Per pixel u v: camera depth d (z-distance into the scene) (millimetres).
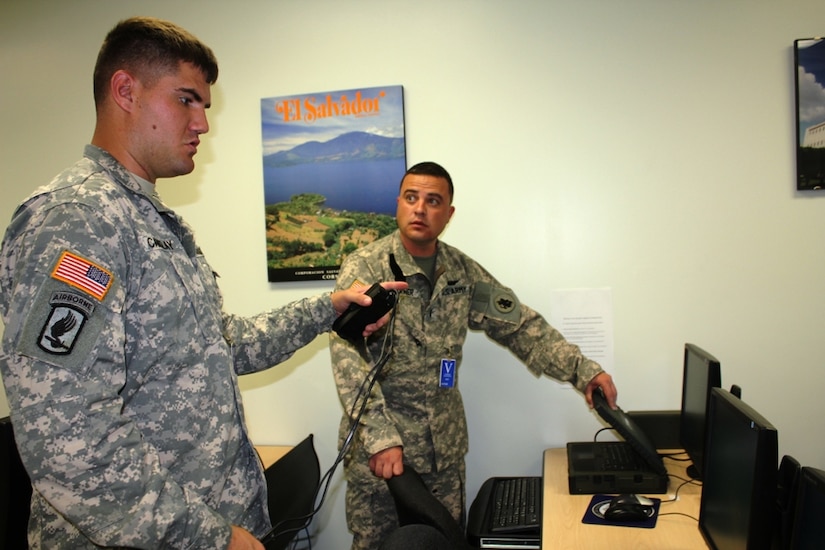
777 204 2029
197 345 1096
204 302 1152
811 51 1960
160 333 1029
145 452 906
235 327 1364
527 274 2197
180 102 1108
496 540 1643
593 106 2127
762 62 2018
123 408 991
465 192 2219
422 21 2221
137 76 1066
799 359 2031
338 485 2334
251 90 2350
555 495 1663
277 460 2041
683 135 2078
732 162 2051
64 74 2465
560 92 2145
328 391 2338
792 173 2016
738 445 1122
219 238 2402
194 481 1069
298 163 2307
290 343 1421
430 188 1804
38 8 2473
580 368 1837
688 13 2053
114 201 1011
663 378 2123
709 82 2053
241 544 958
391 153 2240
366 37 2260
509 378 2219
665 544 1336
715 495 1257
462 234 2229
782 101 2012
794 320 2031
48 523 994
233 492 1167
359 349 1724
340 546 2336
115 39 1070
